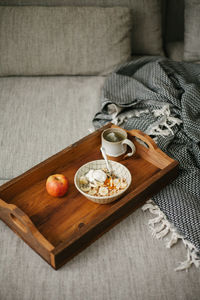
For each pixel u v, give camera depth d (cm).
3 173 122
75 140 136
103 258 92
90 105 155
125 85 156
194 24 181
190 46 186
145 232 100
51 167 111
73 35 167
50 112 150
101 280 88
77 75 178
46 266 90
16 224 92
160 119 135
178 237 99
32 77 175
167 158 114
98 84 170
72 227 95
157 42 194
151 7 183
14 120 144
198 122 134
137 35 189
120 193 98
